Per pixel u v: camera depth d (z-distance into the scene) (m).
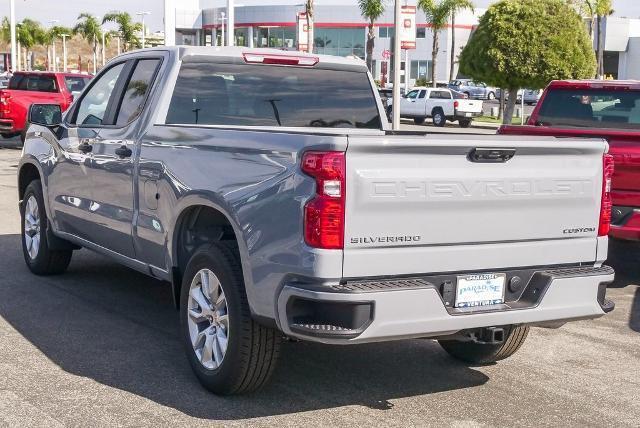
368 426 4.68
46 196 7.65
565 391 5.41
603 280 5.00
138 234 6.01
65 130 7.27
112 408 4.84
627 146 8.09
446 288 4.57
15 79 22.95
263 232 4.55
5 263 8.68
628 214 8.14
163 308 7.10
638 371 5.88
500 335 4.79
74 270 8.41
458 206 4.54
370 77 6.79
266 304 4.57
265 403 4.99
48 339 6.14
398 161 4.37
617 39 74.94
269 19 78.12
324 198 4.24
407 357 6.03
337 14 78.81
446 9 60.47
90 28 88.75
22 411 4.74
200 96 6.08
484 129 39.25
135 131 6.10
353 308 4.23
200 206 5.31
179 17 85.56
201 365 5.16
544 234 4.88
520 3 33.50
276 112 6.36
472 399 5.19
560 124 9.62
